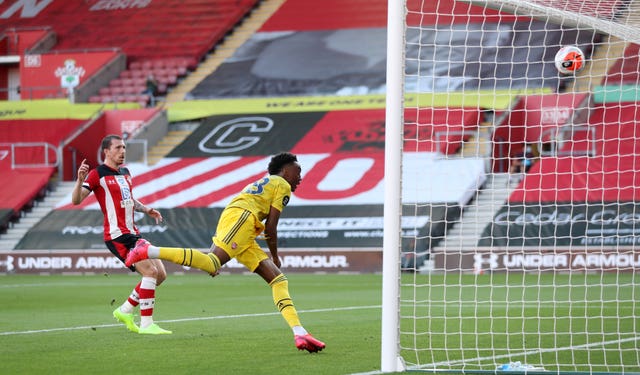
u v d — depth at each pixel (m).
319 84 95.88
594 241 66.75
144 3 110.88
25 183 83.00
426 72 91.56
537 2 25.28
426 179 75.69
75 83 99.56
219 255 22.72
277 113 90.38
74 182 84.31
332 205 76.62
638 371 20.42
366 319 33.03
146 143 85.25
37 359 21.95
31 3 113.81
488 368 20.52
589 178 72.38
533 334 27.72
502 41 92.62
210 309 38.03
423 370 19.84
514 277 61.59
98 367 20.52
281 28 104.19
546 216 68.94
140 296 27.67
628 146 75.31
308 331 28.77
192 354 22.81
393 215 19.89
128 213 27.39
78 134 87.12
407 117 83.12
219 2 108.62
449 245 68.19
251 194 23.16
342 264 69.88
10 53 106.94
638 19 25.92
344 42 100.25
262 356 22.38
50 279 64.19
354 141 84.44
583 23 26.12
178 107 93.50
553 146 77.12
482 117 81.56
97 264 73.19
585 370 20.52
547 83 87.12
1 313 36.31
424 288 51.31
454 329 29.23
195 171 83.75
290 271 70.88
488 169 76.75
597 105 80.06
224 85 98.31
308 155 83.56
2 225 79.19
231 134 88.38
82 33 108.00
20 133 89.94
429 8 95.44
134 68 101.81
